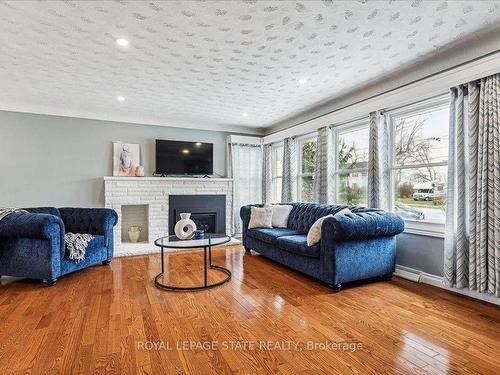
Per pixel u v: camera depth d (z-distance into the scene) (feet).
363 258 10.03
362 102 12.55
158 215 17.43
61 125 15.78
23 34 8.15
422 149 11.09
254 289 9.85
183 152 18.38
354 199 13.98
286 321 7.47
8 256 10.44
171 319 7.59
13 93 13.32
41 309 8.21
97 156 16.56
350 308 8.27
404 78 10.91
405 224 11.09
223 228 19.26
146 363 5.69
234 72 10.93
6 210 11.28
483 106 8.49
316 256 10.11
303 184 17.83
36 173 15.28
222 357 5.90
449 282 9.37
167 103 14.88
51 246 10.14
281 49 9.11
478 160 8.58
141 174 17.10
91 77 11.39
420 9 7.11
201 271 12.05
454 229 9.34
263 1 6.73
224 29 7.95
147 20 7.48
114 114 16.83
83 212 13.48
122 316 7.75
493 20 7.63
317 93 13.35
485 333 6.81
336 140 14.92
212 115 17.30
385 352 6.06
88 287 10.05
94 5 6.83
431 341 6.48
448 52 9.35
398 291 9.61
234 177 19.81
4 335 6.77
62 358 5.86
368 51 9.29
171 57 9.64
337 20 7.55
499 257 8.11
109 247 13.29
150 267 12.67
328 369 5.51
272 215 15.17
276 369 5.52
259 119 18.31
